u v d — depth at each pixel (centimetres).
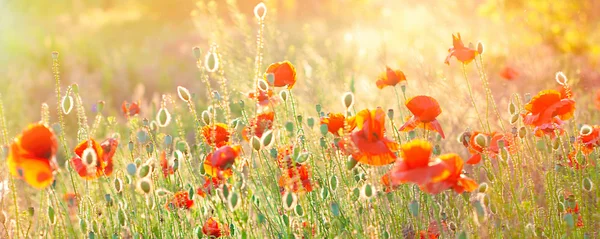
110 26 2109
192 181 286
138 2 2583
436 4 866
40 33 1566
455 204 266
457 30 770
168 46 1392
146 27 2039
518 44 702
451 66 646
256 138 239
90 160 233
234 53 570
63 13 2488
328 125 252
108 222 289
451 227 259
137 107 383
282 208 253
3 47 1369
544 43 783
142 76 1048
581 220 270
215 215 292
